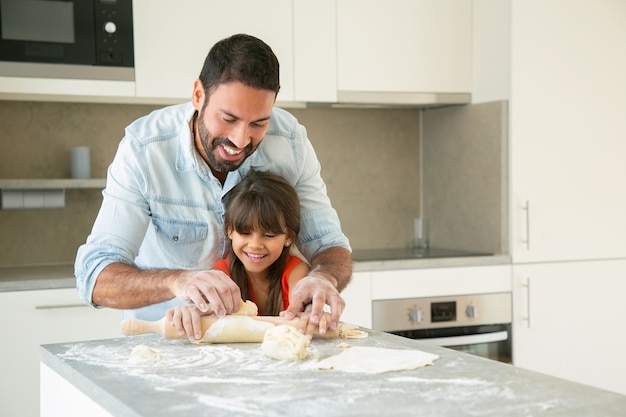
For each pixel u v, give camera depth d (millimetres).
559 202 3424
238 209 1894
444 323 3252
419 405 1169
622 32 3516
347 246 2066
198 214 1970
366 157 3816
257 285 2000
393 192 3871
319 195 2102
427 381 1309
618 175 3529
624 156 3539
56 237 3338
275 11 3203
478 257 3301
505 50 3379
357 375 1355
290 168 2045
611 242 3523
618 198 3531
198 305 1630
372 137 3822
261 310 2006
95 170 3363
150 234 2021
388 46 3396
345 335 1715
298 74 3252
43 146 3293
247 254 1923
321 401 1193
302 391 1251
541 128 3387
